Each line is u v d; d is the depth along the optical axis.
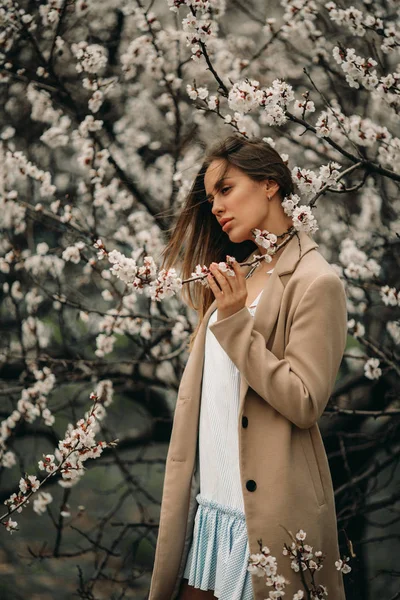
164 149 4.75
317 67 4.62
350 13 3.00
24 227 4.46
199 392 2.22
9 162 4.16
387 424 4.36
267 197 2.15
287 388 1.91
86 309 4.00
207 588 2.06
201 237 2.43
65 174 5.13
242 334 1.96
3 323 5.19
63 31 4.49
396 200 4.42
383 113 4.34
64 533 7.73
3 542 7.48
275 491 1.94
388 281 4.30
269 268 2.20
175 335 3.94
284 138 4.61
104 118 4.50
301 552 1.92
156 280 1.98
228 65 4.39
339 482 4.33
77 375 4.40
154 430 4.78
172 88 4.17
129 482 4.86
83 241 4.18
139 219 4.31
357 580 3.84
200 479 2.17
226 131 4.42
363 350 4.41
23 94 4.90
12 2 3.92
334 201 4.54
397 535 3.87
